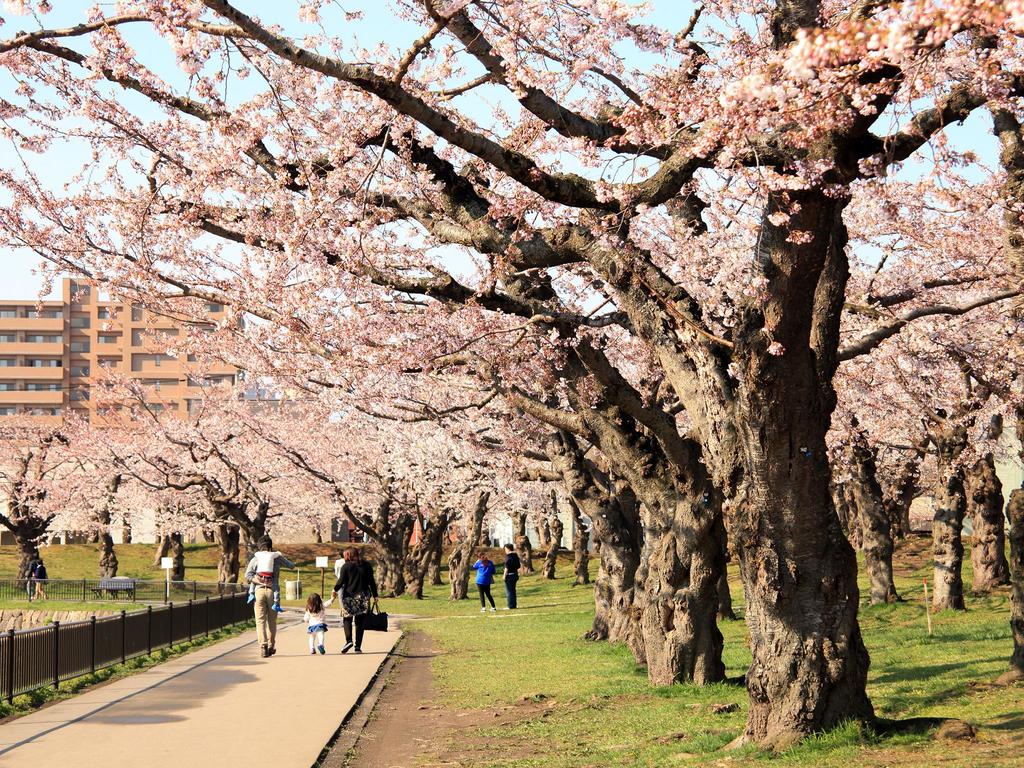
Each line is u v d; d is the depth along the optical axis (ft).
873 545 86.07
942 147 23.40
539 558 254.47
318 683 50.16
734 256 41.88
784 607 28.45
